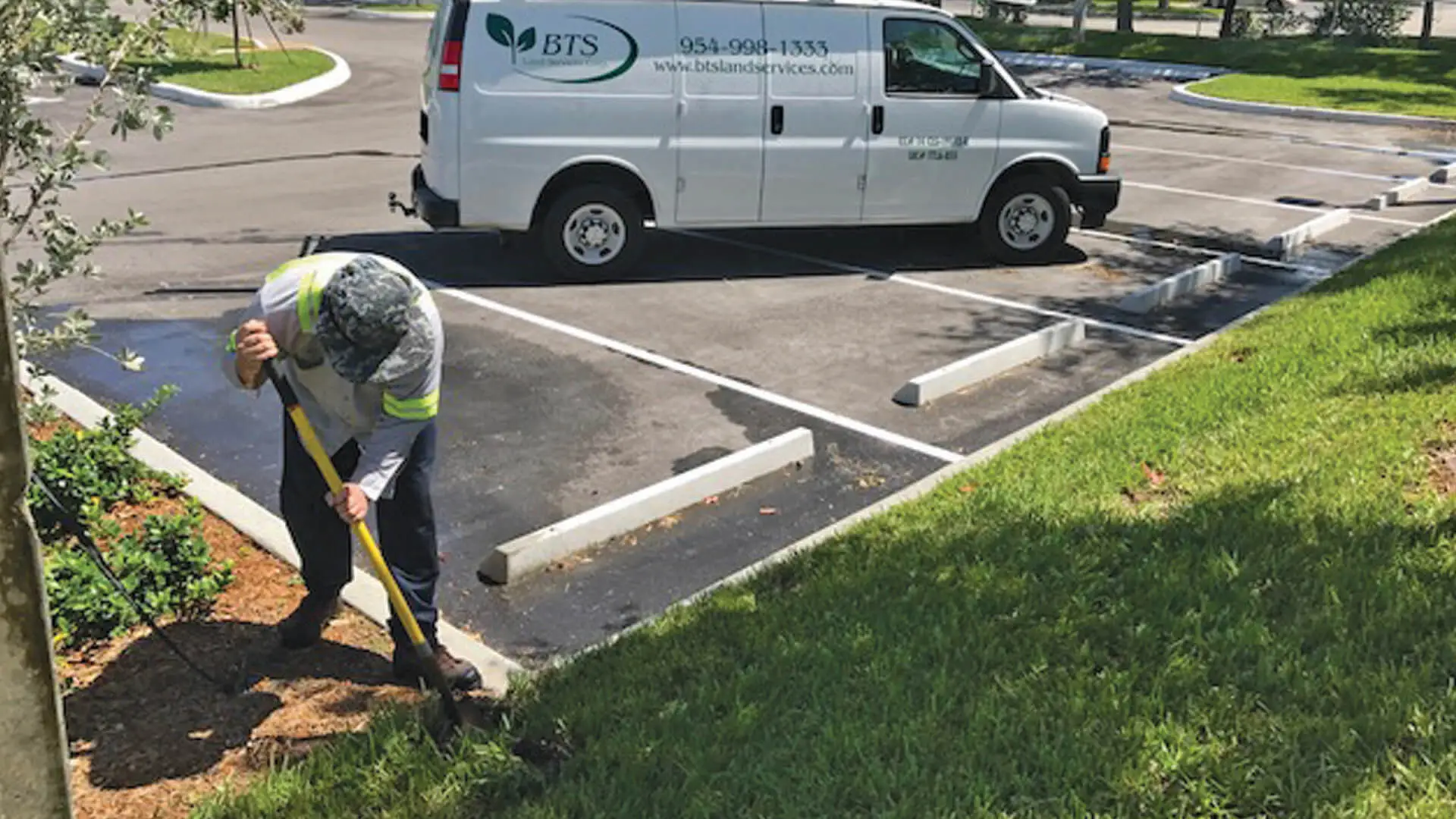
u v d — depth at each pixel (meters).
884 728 3.47
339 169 13.25
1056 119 9.73
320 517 3.72
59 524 4.55
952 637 3.97
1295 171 14.56
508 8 8.46
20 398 1.47
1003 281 9.45
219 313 8.14
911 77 9.38
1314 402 6.04
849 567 4.59
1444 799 3.04
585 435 6.27
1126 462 5.48
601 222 9.00
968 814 3.12
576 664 4.00
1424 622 3.87
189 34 3.91
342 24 29.97
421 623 3.81
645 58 8.71
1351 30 29.77
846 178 9.33
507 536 5.20
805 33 9.05
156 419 6.34
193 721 3.65
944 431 6.43
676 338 7.84
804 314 8.45
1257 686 3.60
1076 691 3.63
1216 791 3.16
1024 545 4.62
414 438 3.49
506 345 7.60
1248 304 8.92
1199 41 26.70
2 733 1.55
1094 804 3.14
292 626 4.00
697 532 5.24
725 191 9.09
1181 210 12.27
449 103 8.48
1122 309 8.73
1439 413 5.66
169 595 4.20
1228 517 4.76
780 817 3.14
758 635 4.07
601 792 3.25
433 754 3.44
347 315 3.25
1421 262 8.81
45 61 3.37
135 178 12.47
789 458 5.92
